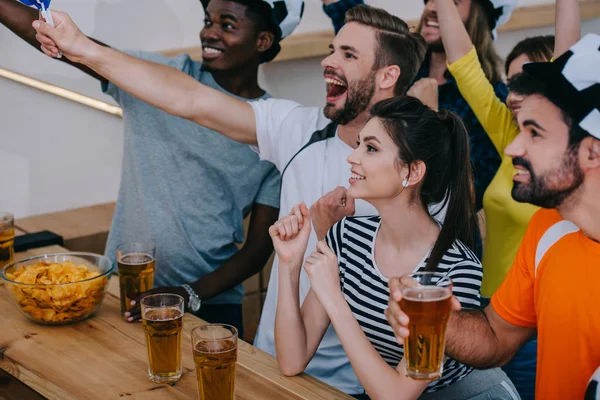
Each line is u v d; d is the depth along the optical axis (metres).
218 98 2.18
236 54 2.47
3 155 3.25
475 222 1.79
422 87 2.61
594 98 1.26
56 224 3.04
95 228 3.01
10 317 1.90
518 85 1.36
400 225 1.76
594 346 1.44
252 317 3.26
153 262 1.93
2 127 3.24
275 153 2.26
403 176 1.69
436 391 1.84
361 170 1.72
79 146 3.31
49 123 3.27
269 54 2.57
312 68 3.46
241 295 2.62
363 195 1.73
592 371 1.45
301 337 1.70
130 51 2.53
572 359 1.47
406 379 1.56
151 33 3.24
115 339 1.79
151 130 2.43
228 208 2.51
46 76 3.20
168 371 1.59
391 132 1.68
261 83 3.32
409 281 1.36
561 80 1.28
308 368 2.04
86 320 1.90
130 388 1.57
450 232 1.73
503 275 2.47
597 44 1.26
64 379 1.60
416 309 1.29
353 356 1.58
